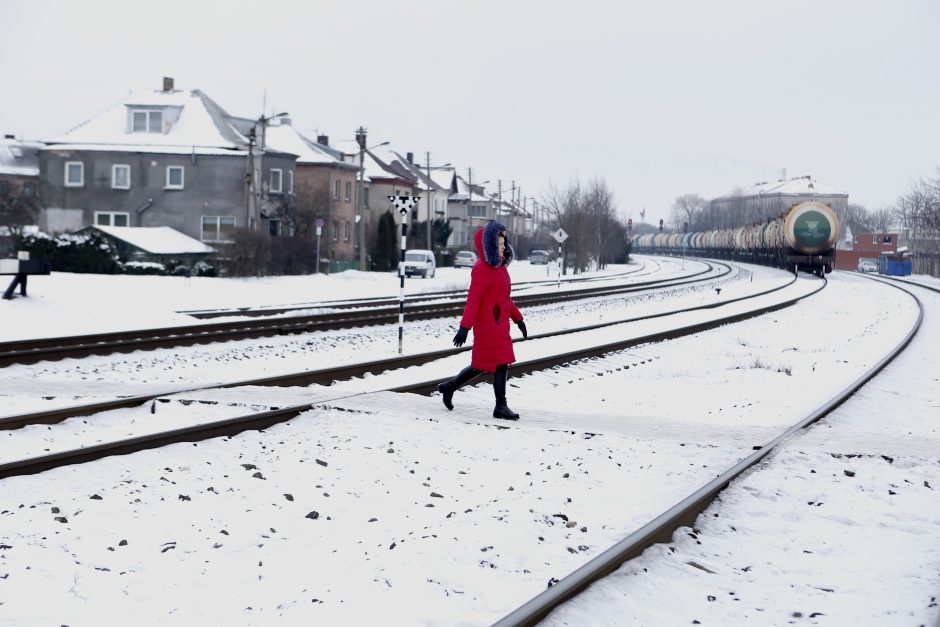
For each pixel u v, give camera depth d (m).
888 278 67.56
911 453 8.59
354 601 4.87
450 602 4.90
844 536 6.36
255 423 9.18
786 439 9.18
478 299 10.12
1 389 11.80
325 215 63.16
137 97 61.53
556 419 10.34
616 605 4.87
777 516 6.78
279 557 5.64
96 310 22.70
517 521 6.32
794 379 14.75
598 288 42.53
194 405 10.45
